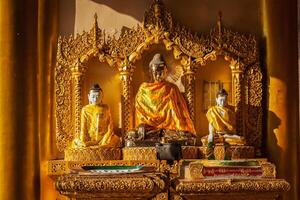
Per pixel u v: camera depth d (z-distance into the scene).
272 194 7.04
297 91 9.10
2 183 8.00
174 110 8.73
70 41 8.91
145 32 8.96
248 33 9.43
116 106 9.06
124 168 7.29
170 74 9.15
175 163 8.06
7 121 8.07
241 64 9.04
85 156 8.38
